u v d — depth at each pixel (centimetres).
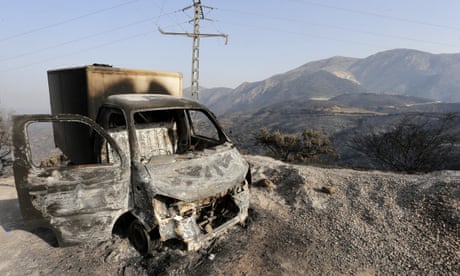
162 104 414
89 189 316
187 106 435
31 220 298
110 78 603
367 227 428
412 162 1313
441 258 337
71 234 315
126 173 334
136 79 650
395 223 431
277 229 427
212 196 349
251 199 546
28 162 291
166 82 721
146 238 334
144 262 335
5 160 1263
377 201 505
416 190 514
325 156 2933
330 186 579
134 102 399
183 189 324
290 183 609
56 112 721
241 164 407
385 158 1409
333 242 391
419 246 368
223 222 375
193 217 333
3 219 456
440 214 424
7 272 316
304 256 357
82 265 329
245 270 325
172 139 512
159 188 312
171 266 325
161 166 336
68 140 634
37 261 337
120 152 335
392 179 585
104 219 327
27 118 292
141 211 331
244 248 371
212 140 484
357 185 576
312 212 486
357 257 354
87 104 573
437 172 679
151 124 484
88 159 549
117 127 430
